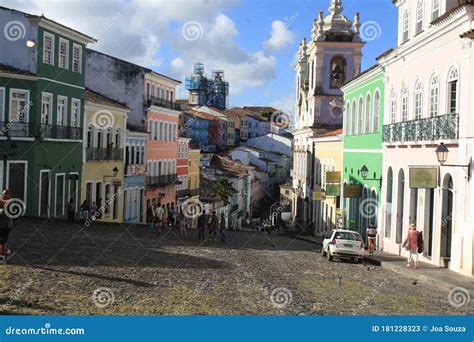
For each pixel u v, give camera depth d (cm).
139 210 4609
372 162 3142
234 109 10975
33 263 1598
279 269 1933
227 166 7950
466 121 1945
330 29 4928
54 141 3228
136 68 4731
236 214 7112
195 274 1667
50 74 3192
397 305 1319
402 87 2677
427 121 2259
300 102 5912
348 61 4903
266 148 10119
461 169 1959
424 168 2156
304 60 5891
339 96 4938
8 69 2972
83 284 1358
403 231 2573
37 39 3053
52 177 3231
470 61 1930
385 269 2141
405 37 2658
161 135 5197
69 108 3425
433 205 2248
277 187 9475
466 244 1892
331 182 3969
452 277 1806
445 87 2153
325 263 2245
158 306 1178
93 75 4644
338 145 4091
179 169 5834
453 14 1988
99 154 3800
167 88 5412
